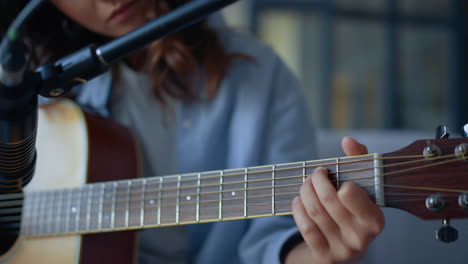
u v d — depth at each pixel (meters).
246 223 0.95
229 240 0.92
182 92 0.98
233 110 0.98
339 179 0.56
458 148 0.50
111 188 0.76
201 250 0.94
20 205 0.84
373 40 6.23
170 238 0.92
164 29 0.44
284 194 0.60
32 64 1.07
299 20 5.92
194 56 0.97
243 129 0.96
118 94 0.98
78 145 0.87
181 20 0.43
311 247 0.58
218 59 0.96
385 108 6.24
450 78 6.25
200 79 0.99
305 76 6.04
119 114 0.98
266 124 0.97
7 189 0.57
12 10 0.94
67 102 0.91
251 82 0.98
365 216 0.53
